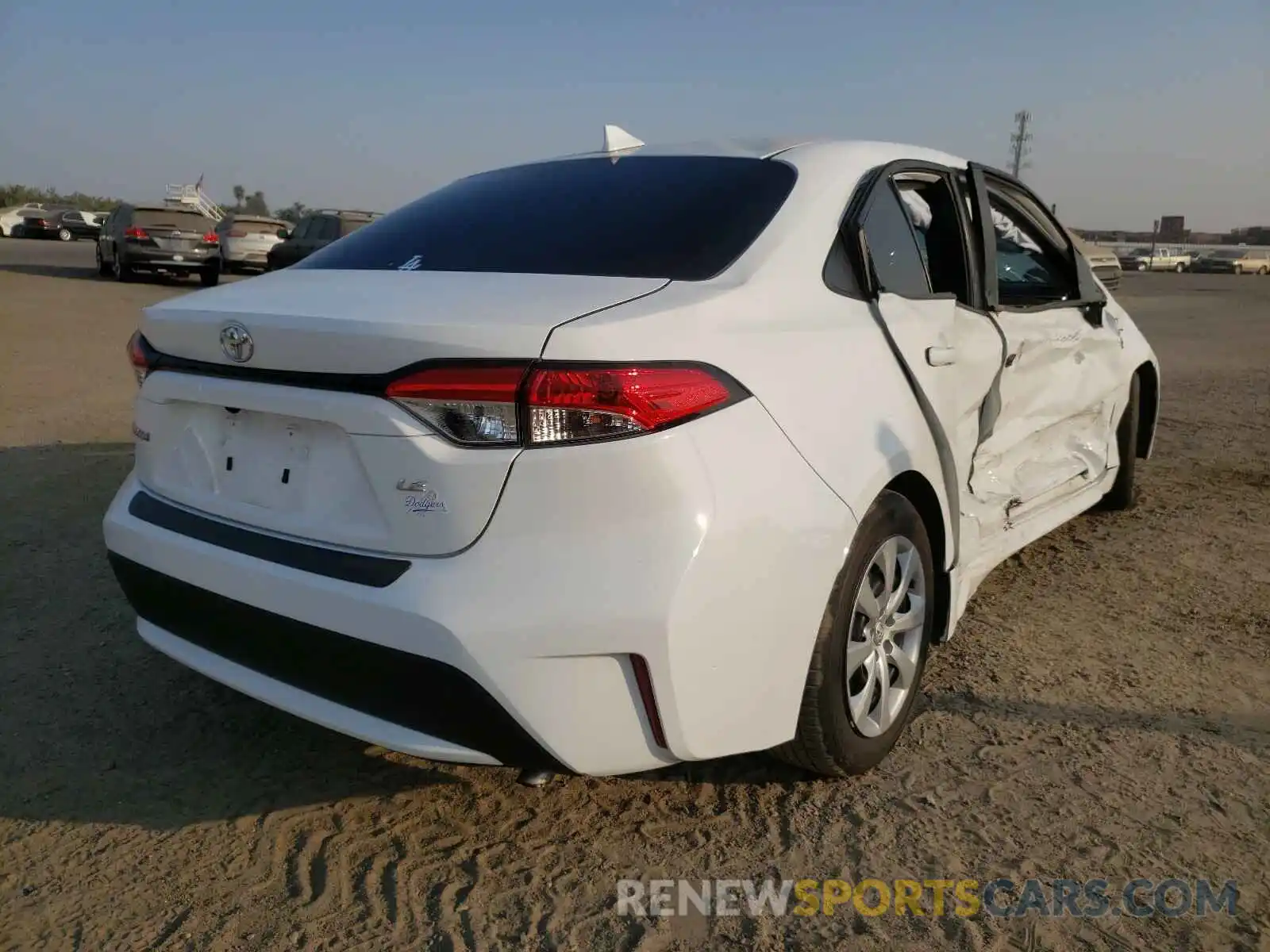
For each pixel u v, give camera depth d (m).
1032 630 3.80
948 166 3.51
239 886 2.37
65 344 11.23
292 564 2.28
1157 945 2.18
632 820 2.62
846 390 2.58
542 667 2.08
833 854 2.48
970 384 3.24
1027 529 3.88
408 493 2.12
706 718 2.21
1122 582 4.31
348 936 2.21
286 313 2.28
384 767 2.89
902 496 2.83
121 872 2.41
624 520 2.08
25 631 3.71
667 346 2.19
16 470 5.87
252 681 2.47
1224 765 2.87
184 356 2.55
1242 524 5.13
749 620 2.23
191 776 2.83
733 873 2.41
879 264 2.98
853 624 2.62
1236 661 3.54
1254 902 2.31
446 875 2.41
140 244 20.05
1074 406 4.15
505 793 2.76
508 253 2.72
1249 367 11.66
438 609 2.07
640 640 2.08
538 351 2.06
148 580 2.62
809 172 2.95
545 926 2.24
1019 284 4.34
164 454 2.69
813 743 2.57
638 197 2.92
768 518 2.24
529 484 2.06
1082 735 3.03
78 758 2.90
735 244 2.64
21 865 2.43
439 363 2.07
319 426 2.29
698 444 2.15
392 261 2.83
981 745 2.97
